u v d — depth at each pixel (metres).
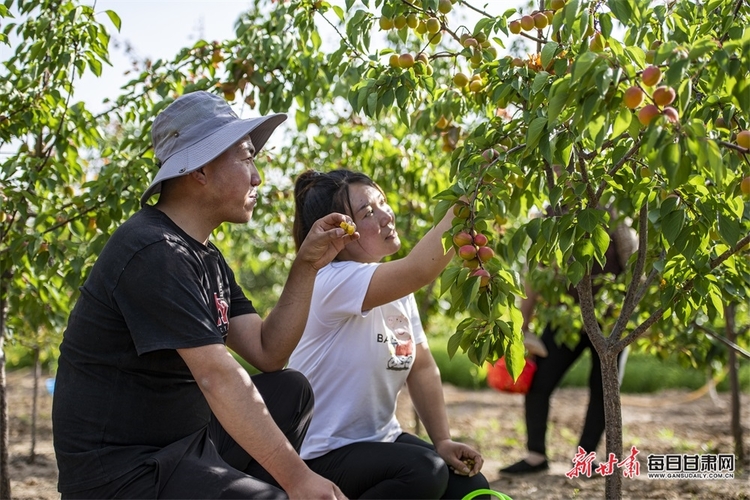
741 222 2.53
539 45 2.63
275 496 2.11
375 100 2.58
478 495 2.63
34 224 3.35
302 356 2.83
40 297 3.86
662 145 1.78
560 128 2.27
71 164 3.80
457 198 2.29
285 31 3.63
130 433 2.13
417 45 4.68
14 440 5.97
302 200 2.96
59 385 2.18
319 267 2.51
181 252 2.15
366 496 2.52
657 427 6.61
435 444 2.89
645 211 2.50
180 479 2.10
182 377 2.19
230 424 2.04
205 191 2.30
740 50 1.89
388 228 2.89
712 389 8.11
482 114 3.31
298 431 2.57
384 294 2.61
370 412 2.77
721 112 2.21
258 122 2.30
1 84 3.36
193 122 2.31
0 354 3.54
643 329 2.49
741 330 4.88
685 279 2.46
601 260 2.31
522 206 2.89
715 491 3.89
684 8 2.32
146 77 3.67
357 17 2.70
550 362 4.59
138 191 3.26
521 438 6.21
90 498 2.10
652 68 1.84
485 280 2.16
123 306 2.07
